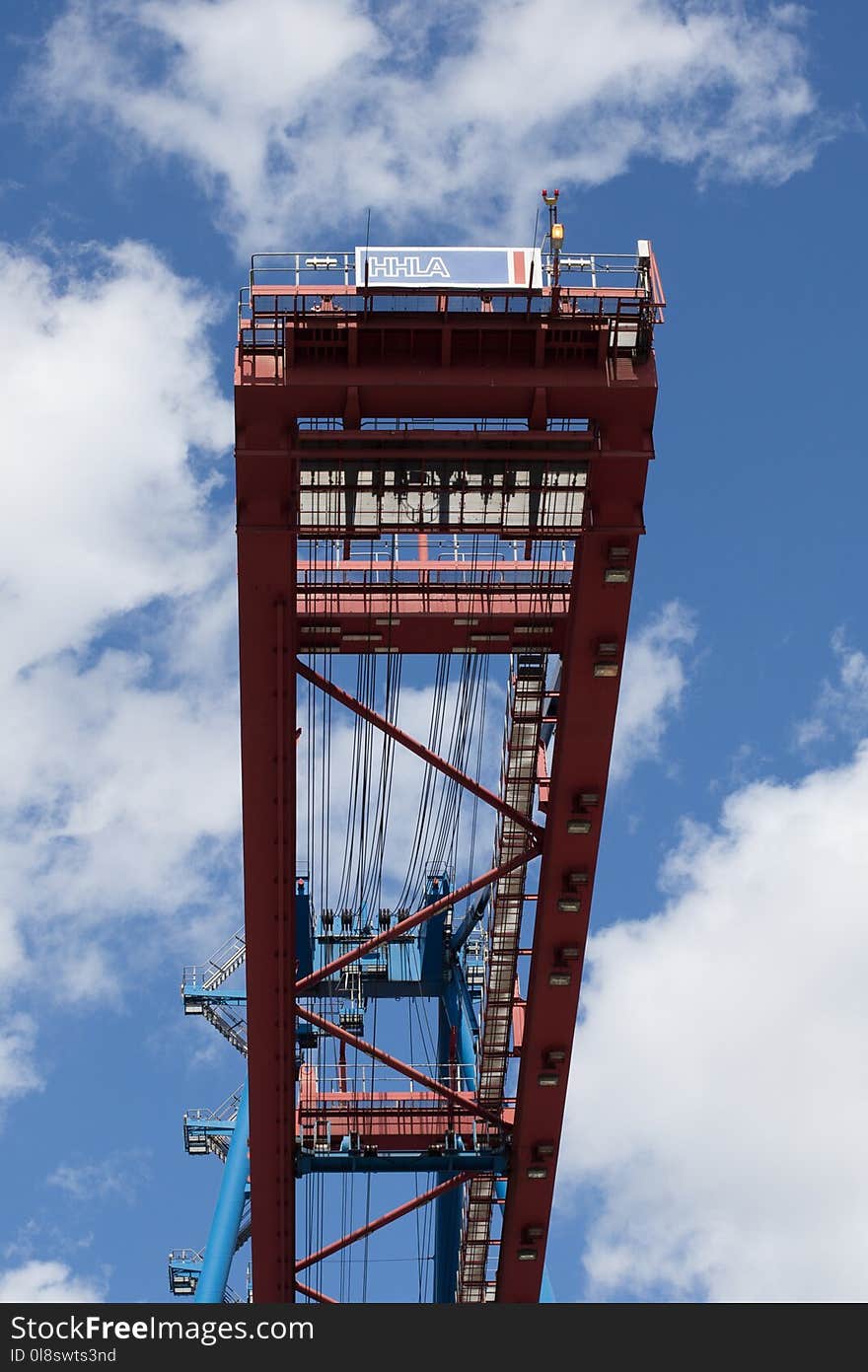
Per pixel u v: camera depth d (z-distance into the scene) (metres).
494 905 60.19
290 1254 62.31
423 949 71.50
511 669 55.44
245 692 50.53
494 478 47.25
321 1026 58.66
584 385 46.38
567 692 51.19
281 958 55.44
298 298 46.19
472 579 52.91
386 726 54.94
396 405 46.75
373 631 52.94
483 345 46.69
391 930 57.81
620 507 47.81
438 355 46.72
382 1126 61.94
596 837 54.19
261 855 53.00
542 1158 60.88
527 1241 62.56
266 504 47.41
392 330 46.31
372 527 47.78
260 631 49.62
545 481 47.25
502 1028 61.59
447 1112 62.34
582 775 52.78
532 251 46.53
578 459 46.97
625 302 46.50
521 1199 61.59
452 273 46.28
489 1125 62.16
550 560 52.81
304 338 46.41
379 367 46.50
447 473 47.12
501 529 48.06
